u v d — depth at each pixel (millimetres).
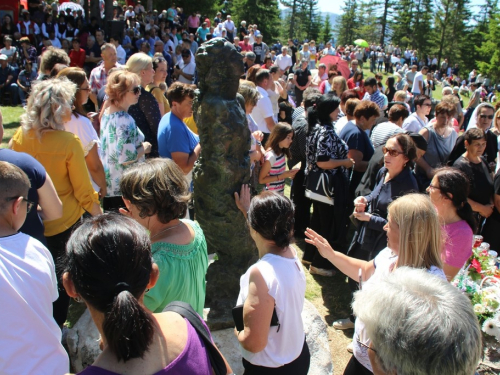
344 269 2447
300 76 10789
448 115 4898
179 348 1289
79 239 1262
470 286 3170
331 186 4266
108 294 1207
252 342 1854
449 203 2715
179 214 1916
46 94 2771
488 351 3104
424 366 1126
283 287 1897
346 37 78812
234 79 2674
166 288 1788
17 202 1861
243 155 2830
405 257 2057
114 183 3533
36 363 1763
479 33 59812
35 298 1773
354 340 2217
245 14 49562
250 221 1999
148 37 14859
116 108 3498
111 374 1162
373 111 4648
